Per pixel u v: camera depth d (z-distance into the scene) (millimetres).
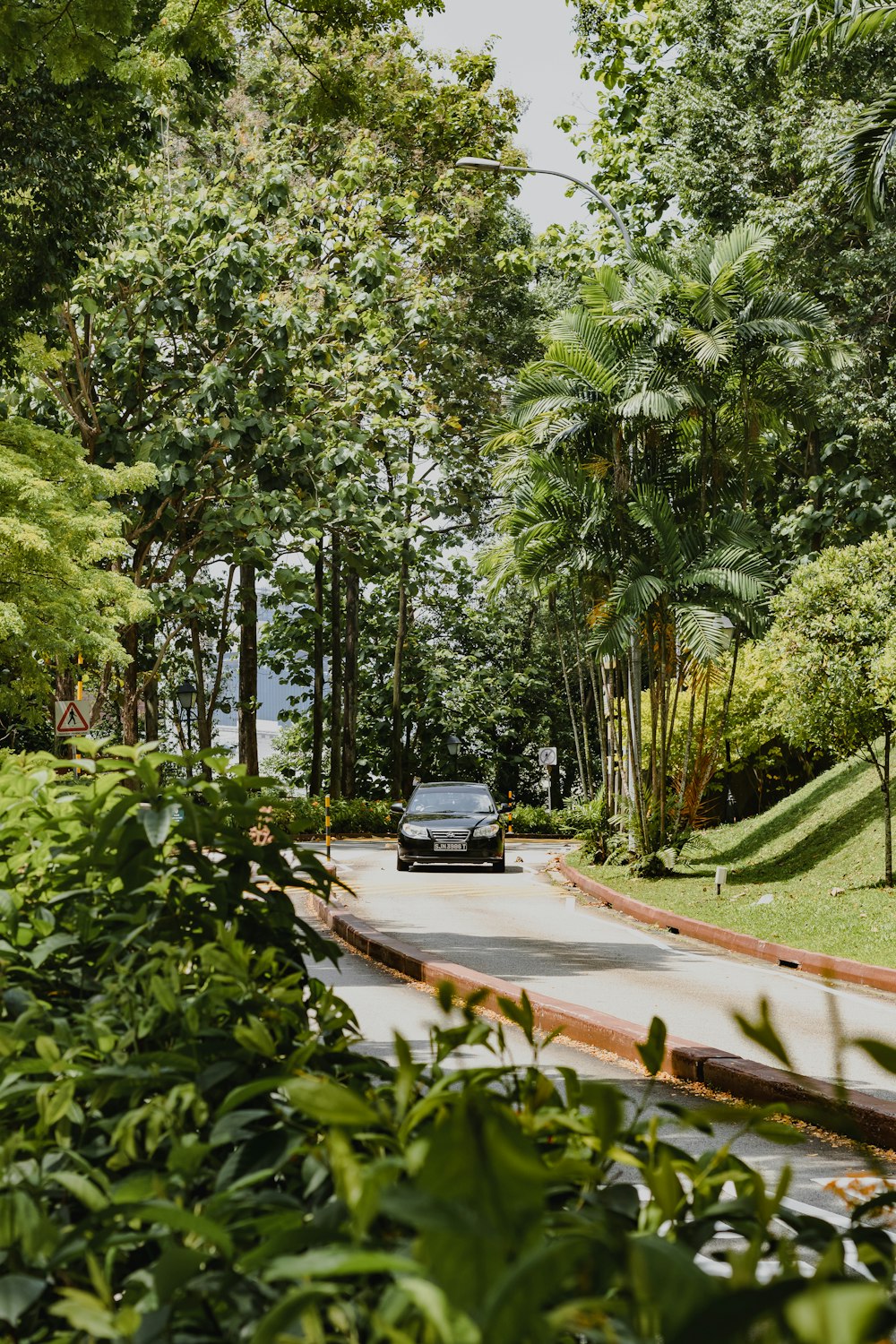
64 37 11797
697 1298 963
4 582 16938
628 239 22812
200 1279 1389
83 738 2732
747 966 13391
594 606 23734
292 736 54875
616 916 18531
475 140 37000
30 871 2936
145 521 27375
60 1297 1595
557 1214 1337
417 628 55188
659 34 32531
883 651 17234
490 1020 9906
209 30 13727
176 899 2576
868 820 21797
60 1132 1840
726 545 21656
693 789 23188
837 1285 857
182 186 28250
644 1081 8352
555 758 45562
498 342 42344
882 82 25875
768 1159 6324
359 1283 1326
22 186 14562
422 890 21922
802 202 26547
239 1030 1849
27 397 25938
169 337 27484
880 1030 9750
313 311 27516
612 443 23109
